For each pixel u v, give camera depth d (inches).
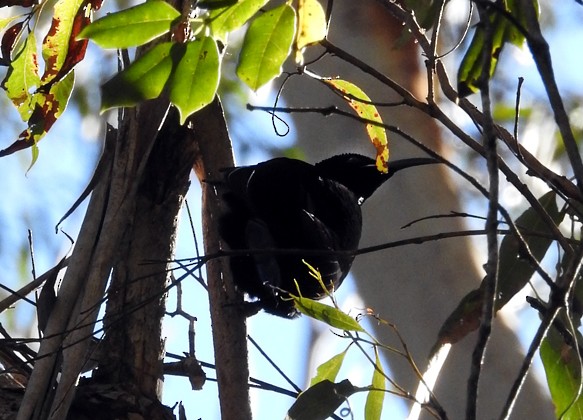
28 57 247.8
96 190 233.1
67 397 207.3
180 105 172.7
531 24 152.4
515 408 285.3
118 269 246.4
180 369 247.1
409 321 306.5
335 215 314.5
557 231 188.7
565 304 155.4
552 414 285.4
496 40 207.3
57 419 205.0
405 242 197.6
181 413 230.1
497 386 287.3
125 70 169.2
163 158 258.1
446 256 313.0
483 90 150.6
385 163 262.2
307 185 315.6
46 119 250.4
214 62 171.5
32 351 239.1
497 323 298.8
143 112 235.1
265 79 175.6
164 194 255.6
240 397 237.1
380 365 212.1
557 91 148.7
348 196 321.4
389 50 342.0
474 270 311.1
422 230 320.8
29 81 249.9
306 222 296.5
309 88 354.6
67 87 250.8
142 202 253.0
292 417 200.5
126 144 233.0
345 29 344.5
